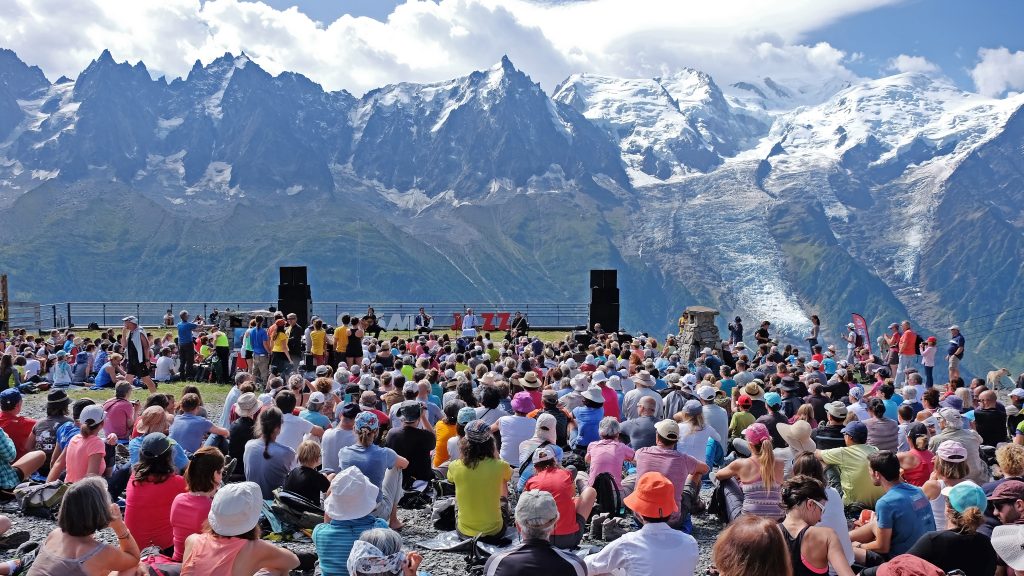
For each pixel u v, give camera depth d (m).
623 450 12.27
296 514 11.27
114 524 7.84
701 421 13.84
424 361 23.16
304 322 38.06
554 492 10.41
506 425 14.23
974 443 13.01
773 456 11.14
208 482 9.08
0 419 13.95
